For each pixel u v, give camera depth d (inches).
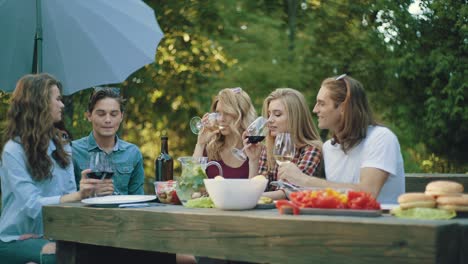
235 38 363.9
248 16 350.9
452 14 323.9
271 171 124.3
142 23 173.2
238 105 137.6
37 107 123.3
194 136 383.9
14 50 160.1
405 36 344.8
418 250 59.8
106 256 103.4
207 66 380.5
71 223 97.4
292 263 69.2
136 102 371.2
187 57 377.1
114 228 90.4
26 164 121.9
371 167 104.0
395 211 72.1
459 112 319.0
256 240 72.6
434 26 340.8
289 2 361.1
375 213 71.4
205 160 98.0
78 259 99.5
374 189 103.0
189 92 378.9
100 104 138.3
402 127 339.9
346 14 364.5
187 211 82.7
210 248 77.7
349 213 72.3
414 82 345.7
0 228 121.6
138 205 94.7
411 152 339.0
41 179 122.4
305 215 73.6
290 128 119.3
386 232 61.9
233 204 83.4
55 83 128.0
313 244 67.4
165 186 99.9
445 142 334.3
